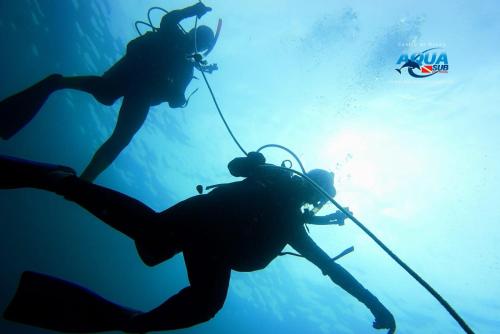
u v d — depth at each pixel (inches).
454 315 54.2
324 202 89.3
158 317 63.1
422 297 456.4
